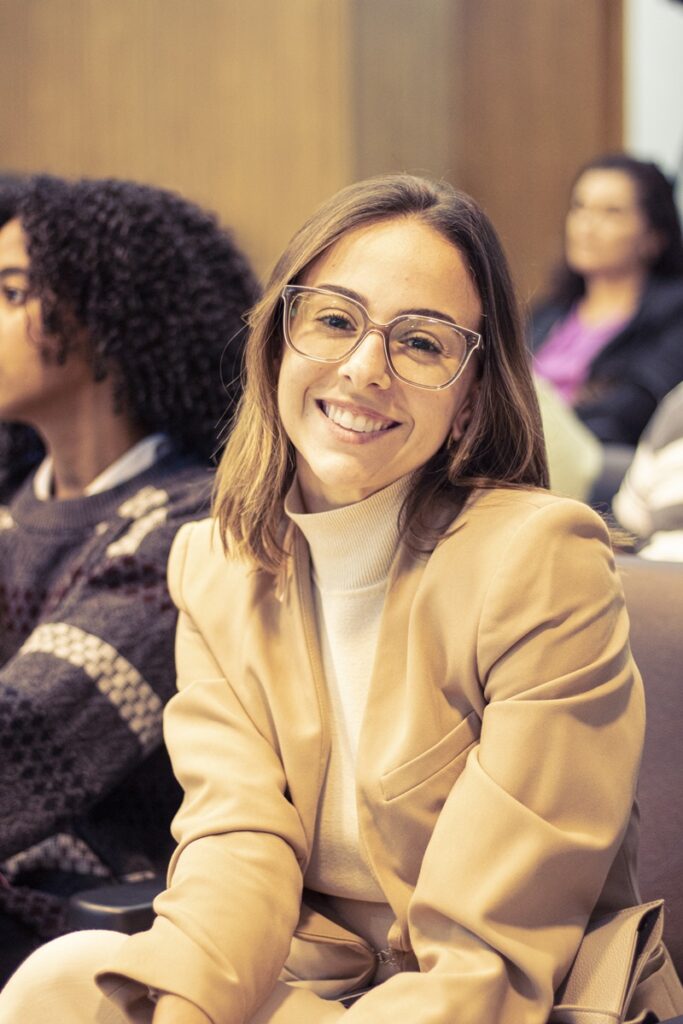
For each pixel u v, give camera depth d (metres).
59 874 1.90
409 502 1.45
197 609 1.59
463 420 1.46
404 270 1.38
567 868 1.26
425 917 1.29
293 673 1.50
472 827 1.28
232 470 1.53
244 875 1.41
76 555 2.01
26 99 5.69
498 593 1.33
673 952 1.57
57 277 2.00
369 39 5.31
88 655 1.85
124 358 2.04
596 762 1.30
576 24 6.03
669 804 1.59
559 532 1.34
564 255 4.84
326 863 1.49
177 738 1.55
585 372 4.59
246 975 1.35
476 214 1.43
